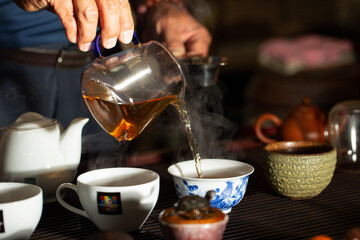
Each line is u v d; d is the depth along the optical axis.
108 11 0.58
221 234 0.49
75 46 0.80
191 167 0.65
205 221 0.48
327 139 0.82
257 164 0.75
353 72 1.85
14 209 0.52
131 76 0.57
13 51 0.96
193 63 0.77
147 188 0.56
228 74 2.25
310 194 0.62
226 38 2.26
